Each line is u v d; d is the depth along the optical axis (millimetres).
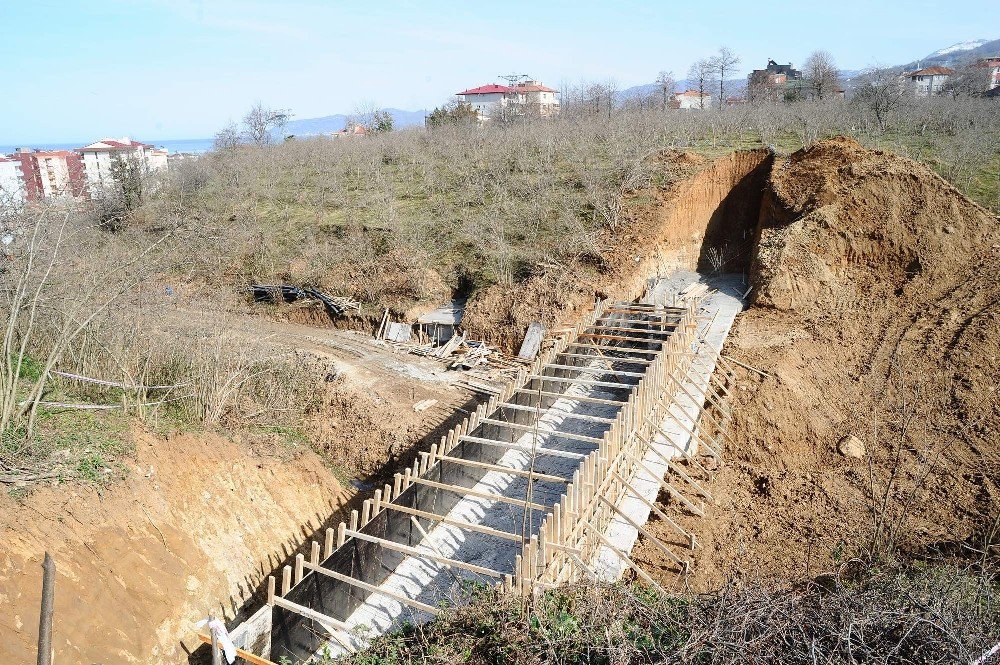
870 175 21781
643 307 20078
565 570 10094
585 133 33250
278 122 56344
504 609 7816
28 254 12312
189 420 14258
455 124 43219
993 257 19484
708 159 26047
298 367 18234
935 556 11961
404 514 11828
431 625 8438
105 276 14219
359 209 29641
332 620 9359
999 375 16125
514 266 23219
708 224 25781
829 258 21156
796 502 14086
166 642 10445
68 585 9617
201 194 33438
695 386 16484
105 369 13953
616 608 7363
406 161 36625
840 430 16219
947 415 15773
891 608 6633
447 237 26047
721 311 21234
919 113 33406
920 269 20062
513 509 12906
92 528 10562
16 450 10797
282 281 26219
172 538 11664
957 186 24188
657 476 13477
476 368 20141
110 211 29406
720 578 11758
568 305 20828
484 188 29500
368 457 16219
